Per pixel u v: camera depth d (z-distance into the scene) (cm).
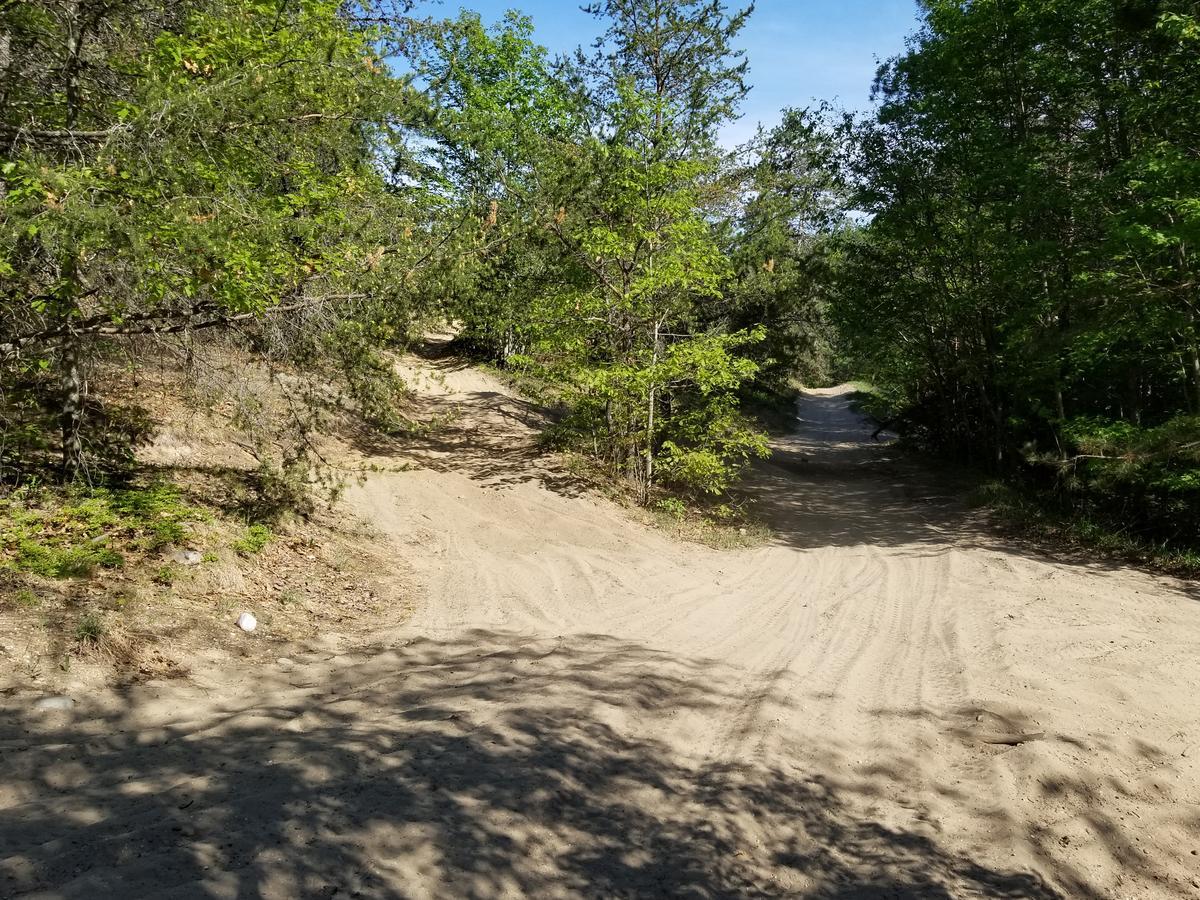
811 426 3550
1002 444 1878
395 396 968
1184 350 1206
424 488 1140
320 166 735
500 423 1638
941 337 1939
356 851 317
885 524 1468
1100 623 834
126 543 651
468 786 389
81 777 350
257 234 523
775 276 1783
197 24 572
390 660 596
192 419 998
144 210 480
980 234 1558
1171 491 1192
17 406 706
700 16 1502
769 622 831
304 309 663
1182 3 1077
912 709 612
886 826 448
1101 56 1251
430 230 764
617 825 389
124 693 450
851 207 1847
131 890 262
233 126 547
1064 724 595
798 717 573
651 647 709
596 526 1164
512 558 970
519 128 1304
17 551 572
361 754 407
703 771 472
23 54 586
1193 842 492
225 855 296
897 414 2572
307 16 646
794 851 407
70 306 543
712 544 1210
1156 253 1113
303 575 750
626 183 1242
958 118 1578
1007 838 450
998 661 717
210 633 566
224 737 414
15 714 395
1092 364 1335
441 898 302
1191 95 1103
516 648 662
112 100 584
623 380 1279
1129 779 536
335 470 1059
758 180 1717
